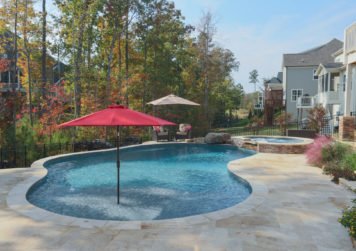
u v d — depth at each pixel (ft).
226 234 15.12
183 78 99.50
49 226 16.22
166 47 86.17
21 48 71.36
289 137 58.23
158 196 25.68
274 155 43.11
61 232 15.43
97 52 75.56
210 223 16.61
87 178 32.83
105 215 20.90
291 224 16.48
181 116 89.61
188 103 58.08
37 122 52.13
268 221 16.93
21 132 43.01
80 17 60.70
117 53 83.41
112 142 57.06
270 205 19.80
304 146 44.86
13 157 40.68
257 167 33.42
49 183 30.22
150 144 54.54
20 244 14.08
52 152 44.65
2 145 41.22
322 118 63.77
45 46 64.95
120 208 22.38
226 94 137.90
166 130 65.51
